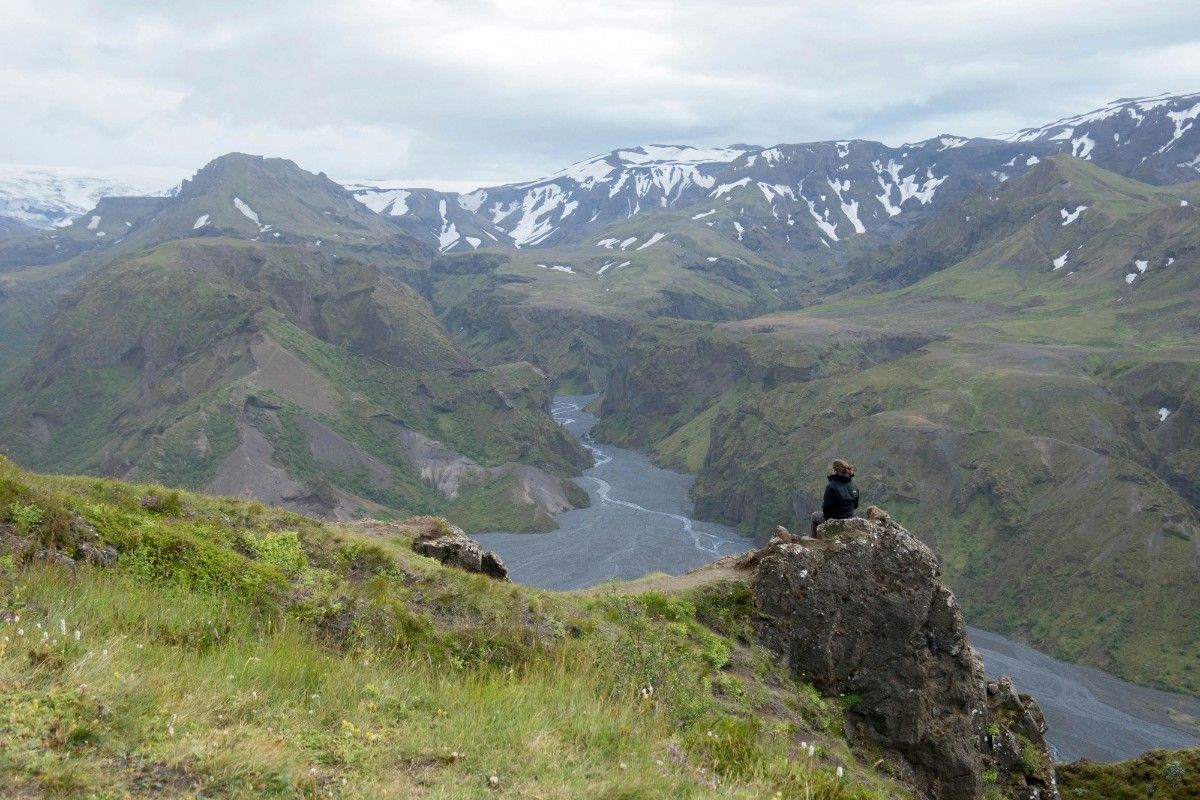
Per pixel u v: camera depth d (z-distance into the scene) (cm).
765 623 2047
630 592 2069
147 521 1611
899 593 2091
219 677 1056
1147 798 2755
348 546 1830
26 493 1485
